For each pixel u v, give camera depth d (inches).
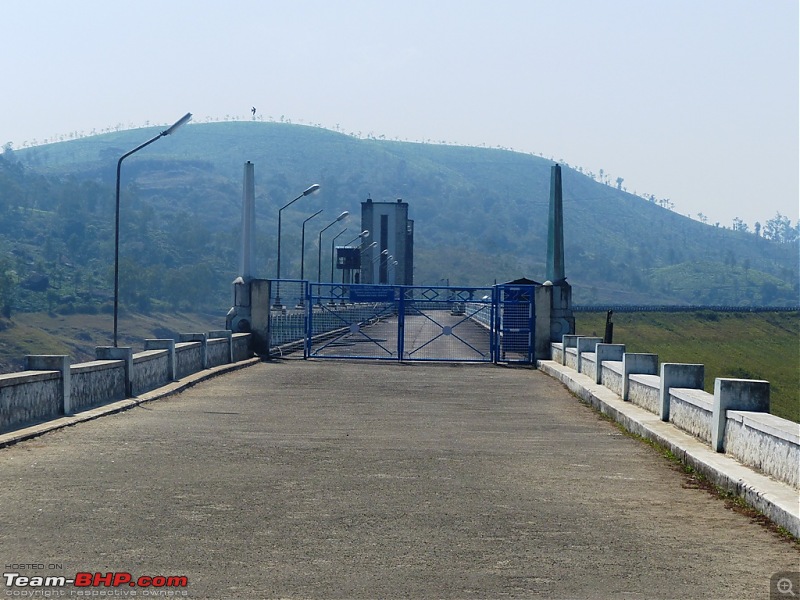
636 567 323.0
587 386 921.5
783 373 3784.5
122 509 393.1
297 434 636.1
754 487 417.1
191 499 415.5
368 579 302.7
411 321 2610.7
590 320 4562.0
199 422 686.5
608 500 432.8
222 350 1211.9
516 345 1445.6
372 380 1102.4
